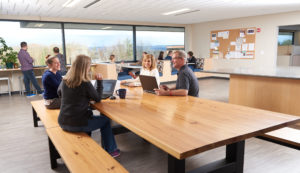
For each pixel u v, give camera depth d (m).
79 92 2.12
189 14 7.28
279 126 1.61
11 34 6.96
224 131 1.48
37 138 3.23
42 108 3.09
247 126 1.56
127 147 2.88
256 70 4.38
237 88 4.46
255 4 5.70
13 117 4.28
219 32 9.22
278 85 3.82
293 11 6.91
